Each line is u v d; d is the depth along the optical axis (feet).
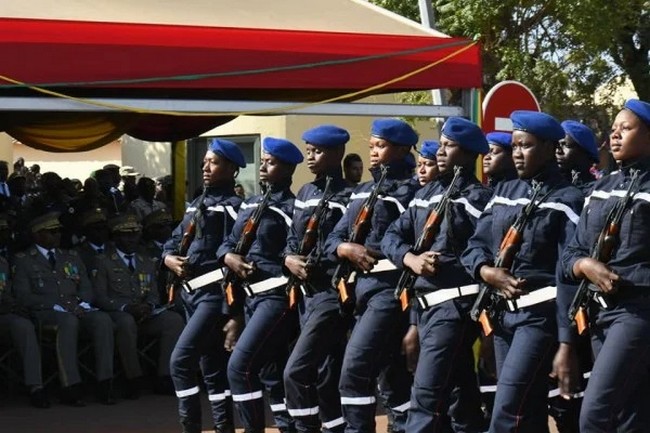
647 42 73.41
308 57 38.55
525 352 27.81
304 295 34.27
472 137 31.19
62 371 44.93
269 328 35.12
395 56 39.42
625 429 26.99
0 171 63.72
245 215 36.09
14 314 45.39
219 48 37.73
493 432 28.22
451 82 40.01
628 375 25.68
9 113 53.67
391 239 31.58
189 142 85.97
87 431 40.63
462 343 30.35
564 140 34.06
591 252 26.32
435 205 30.94
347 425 32.89
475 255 28.73
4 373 46.98
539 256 27.96
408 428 30.73
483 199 30.63
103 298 47.65
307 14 41.65
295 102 38.55
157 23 37.60
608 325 26.17
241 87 38.01
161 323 47.85
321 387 35.27
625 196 25.81
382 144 33.71
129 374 46.83
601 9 62.90
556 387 33.01
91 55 36.45
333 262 33.76
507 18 64.49
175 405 45.85
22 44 35.81
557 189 28.14
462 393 31.48
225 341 36.88
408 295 31.19
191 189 85.71
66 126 54.60
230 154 37.88
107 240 48.91
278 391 37.09
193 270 37.40
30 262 46.21
